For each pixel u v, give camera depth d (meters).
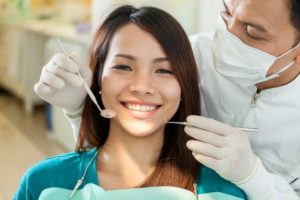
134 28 1.11
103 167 1.19
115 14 1.17
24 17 4.71
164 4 2.58
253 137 1.31
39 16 4.73
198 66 1.38
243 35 1.10
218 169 1.06
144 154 1.17
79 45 3.05
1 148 3.33
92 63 1.19
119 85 1.10
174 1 2.67
